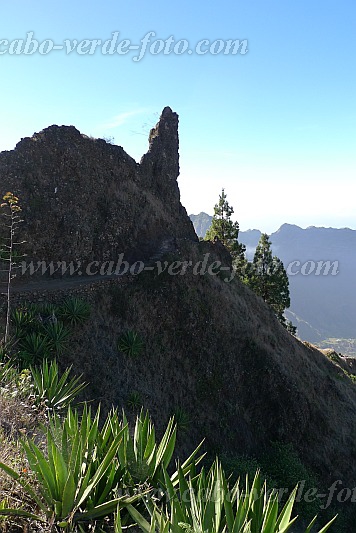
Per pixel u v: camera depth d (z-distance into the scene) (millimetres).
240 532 4480
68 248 25734
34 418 7742
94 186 28891
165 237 31812
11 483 5375
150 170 34625
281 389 25688
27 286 22078
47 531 4750
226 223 43500
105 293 23641
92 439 6062
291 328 46781
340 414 28750
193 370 24031
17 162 25656
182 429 20562
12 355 15602
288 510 4738
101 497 5285
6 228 23469
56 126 28562
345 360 46031
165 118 36781
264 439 24234
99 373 19703
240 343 26484
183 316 25312
